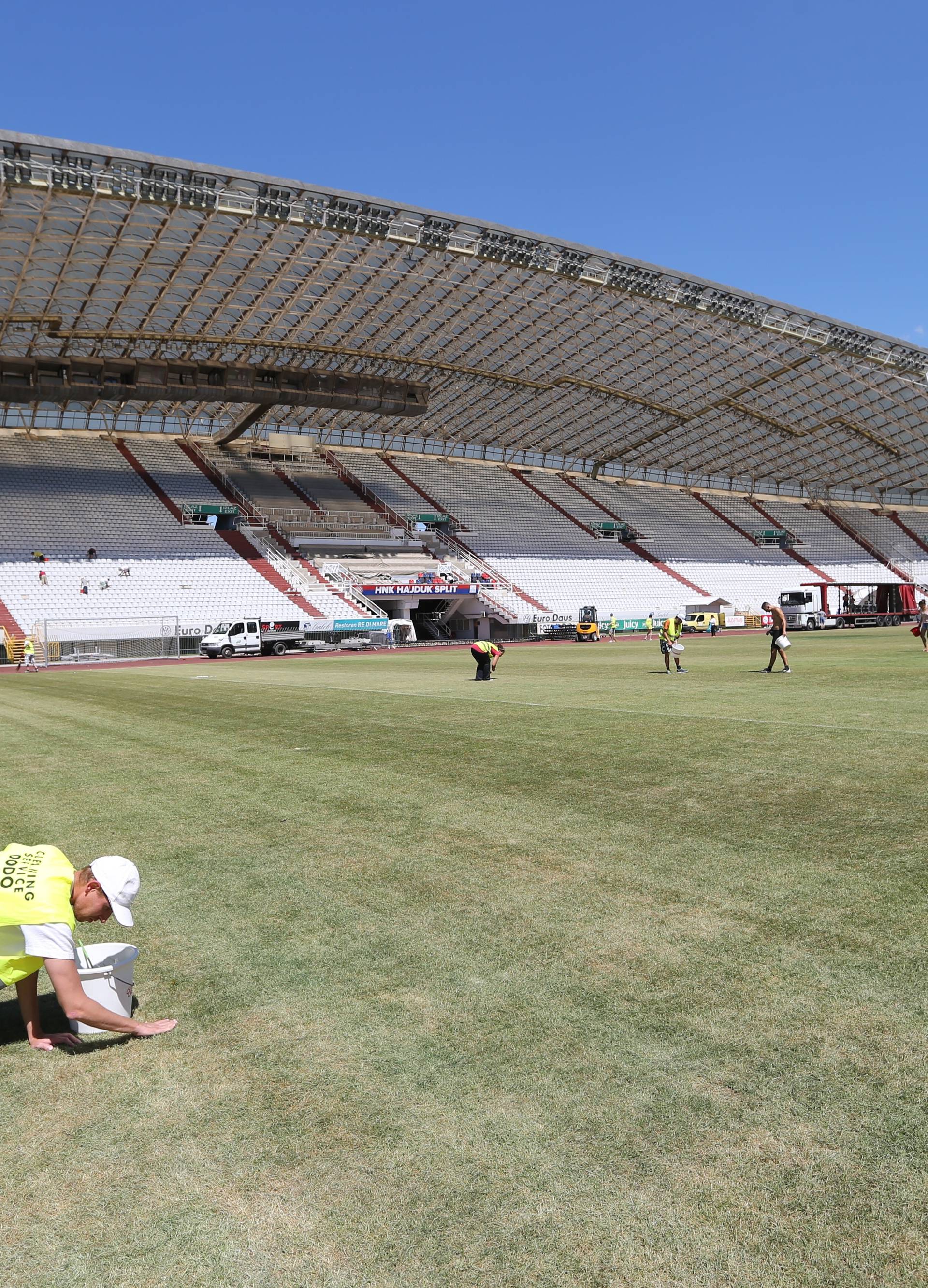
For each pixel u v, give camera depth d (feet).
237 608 182.80
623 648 146.61
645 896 17.58
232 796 28.63
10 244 127.03
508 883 18.78
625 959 14.49
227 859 21.39
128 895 12.86
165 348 171.94
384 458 257.75
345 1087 10.94
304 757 36.11
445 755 35.12
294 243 136.05
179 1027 12.80
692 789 26.96
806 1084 10.55
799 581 257.34
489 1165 9.30
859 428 236.22
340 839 22.84
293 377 188.14
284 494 225.76
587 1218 8.47
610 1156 9.36
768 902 16.87
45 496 195.93
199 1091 11.04
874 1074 10.69
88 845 22.97
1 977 12.15
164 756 37.63
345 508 227.81
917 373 199.41
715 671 79.20
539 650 145.28
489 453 270.87
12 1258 8.31
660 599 232.12
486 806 25.90
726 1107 10.14
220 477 223.30
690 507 284.41
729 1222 8.34
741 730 39.24
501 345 185.16
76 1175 9.49
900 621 224.12
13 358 167.12
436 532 234.17
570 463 281.95
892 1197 8.55
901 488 306.96
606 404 224.12
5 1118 10.63
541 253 149.18
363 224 132.67
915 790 25.63
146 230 127.34
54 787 31.17
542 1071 11.09
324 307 161.38
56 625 160.35
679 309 168.76
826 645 123.03
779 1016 12.28
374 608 192.95
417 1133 9.90
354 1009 13.10
